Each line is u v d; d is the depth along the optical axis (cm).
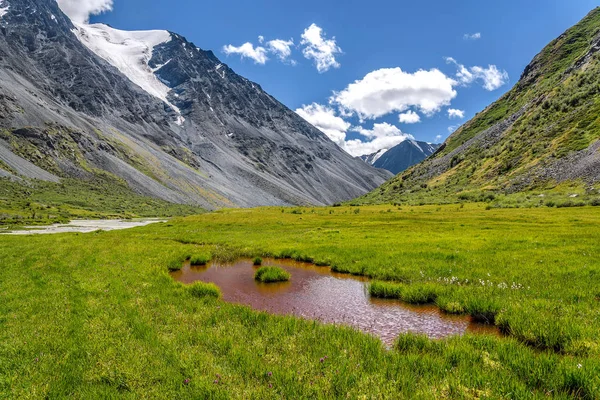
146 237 5156
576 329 1065
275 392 768
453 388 752
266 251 3359
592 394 706
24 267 2488
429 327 1346
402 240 3625
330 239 4009
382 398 730
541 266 2095
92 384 826
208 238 4750
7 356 977
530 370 837
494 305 1391
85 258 2920
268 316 1357
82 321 1266
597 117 12888
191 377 841
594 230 3884
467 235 3900
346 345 1043
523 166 13725
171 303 1549
